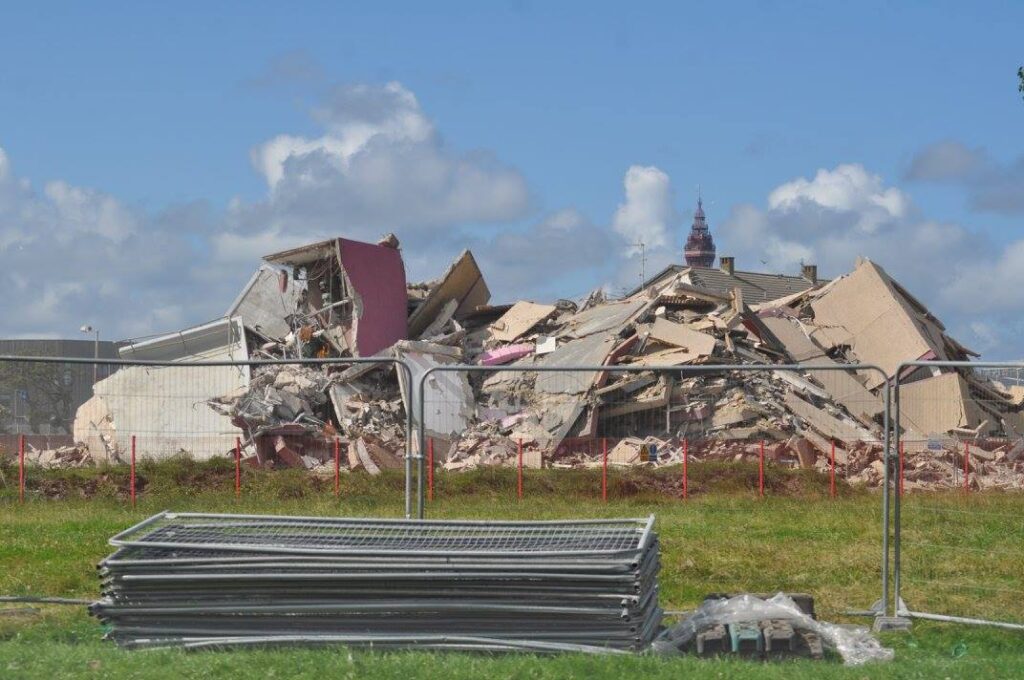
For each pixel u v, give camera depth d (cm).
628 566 968
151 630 995
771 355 4078
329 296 4625
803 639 1038
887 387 1263
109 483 2467
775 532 1950
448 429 3734
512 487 2595
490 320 4900
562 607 972
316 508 2205
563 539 1063
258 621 994
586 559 977
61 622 1180
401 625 986
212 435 3247
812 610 1126
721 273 7444
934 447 3061
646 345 3991
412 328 4769
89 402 2691
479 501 2428
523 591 977
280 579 987
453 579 980
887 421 1262
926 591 1411
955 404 3195
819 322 4634
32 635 1092
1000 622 1220
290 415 3675
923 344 4434
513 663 881
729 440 3562
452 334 4538
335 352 4419
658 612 1113
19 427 2422
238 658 883
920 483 2905
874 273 4688
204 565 997
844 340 4506
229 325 4288
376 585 986
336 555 991
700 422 3628
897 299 4622
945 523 1748
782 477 2802
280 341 4431
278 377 3850
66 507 2195
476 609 977
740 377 3784
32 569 1509
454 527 1109
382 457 3431
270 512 2144
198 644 982
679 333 3953
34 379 2462
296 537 1072
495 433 3684
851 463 3409
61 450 2814
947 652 1116
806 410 3675
